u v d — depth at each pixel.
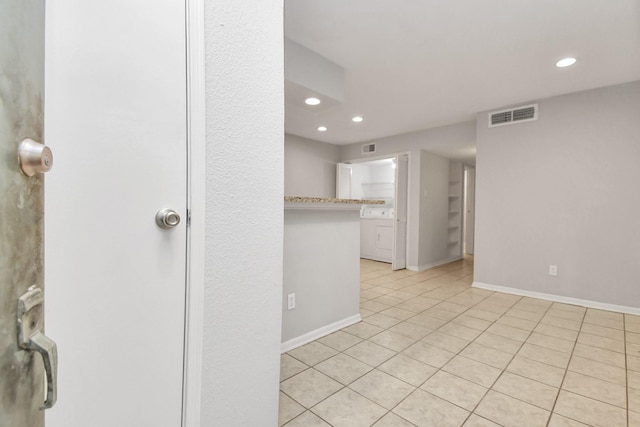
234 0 0.84
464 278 4.28
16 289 0.37
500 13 1.88
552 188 3.20
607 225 2.90
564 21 1.94
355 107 3.63
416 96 3.26
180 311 0.73
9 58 0.36
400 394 1.55
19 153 0.38
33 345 0.39
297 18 1.94
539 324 2.53
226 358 0.84
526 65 2.54
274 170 0.95
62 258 0.56
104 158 0.61
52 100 0.54
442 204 5.48
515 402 1.49
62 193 0.56
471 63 2.52
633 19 1.90
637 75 2.66
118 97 0.63
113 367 0.63
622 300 2.83
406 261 5.01
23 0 0.39
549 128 3.22
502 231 3.55
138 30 0.66
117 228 0.63
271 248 0.95
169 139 0.71
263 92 0.92
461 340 2.21
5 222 0.35
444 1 1.78
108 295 0.62
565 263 3.13
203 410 0.78
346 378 1.70
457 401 1.50
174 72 0.71
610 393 1.56
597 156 2.94
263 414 0.94
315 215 2.25
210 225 0.79
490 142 3.64
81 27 0.58
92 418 0.61
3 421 0.35
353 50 2.34
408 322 2.58
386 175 6.88
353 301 2.58
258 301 0.92
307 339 2.18
